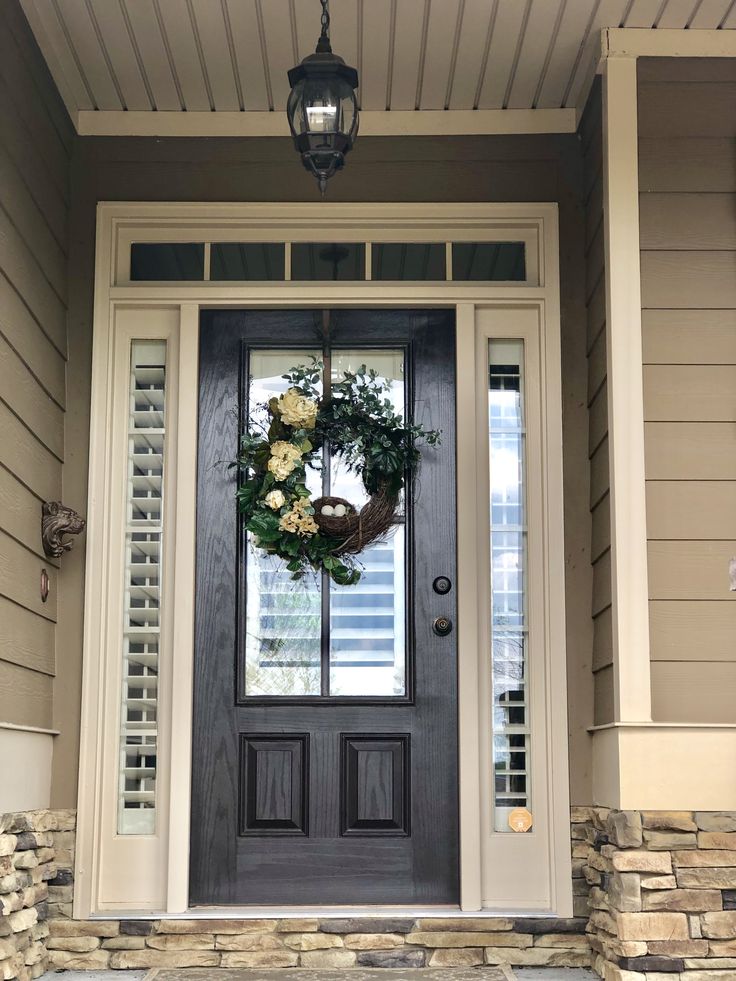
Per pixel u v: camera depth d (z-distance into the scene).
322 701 3.89
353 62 3.83
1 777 3.21
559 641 3.88
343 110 2.94
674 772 3.33
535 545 3.98
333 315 4.13
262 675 3.92
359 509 4.00
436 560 3.98
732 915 3.23
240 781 3.85
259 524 3.91
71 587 3.92
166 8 3.53
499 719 3.93
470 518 3.95
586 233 4.09
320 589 3.98
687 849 3.28
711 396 3.58
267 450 3.96
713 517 3.52
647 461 3.54
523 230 4.15
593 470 3.92
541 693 3.90
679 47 3.70
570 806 3.79
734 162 3.71
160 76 3.91
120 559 3.97
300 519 3.90
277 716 3.89
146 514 4.02
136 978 3.51
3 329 3.27
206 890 3.79
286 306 4.09
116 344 4.09
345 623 3.96
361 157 4.12
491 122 4.14
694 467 3.54
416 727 3.89
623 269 3.62
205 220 4.11
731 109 3.73
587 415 4.02
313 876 3.80
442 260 4.14
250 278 4.12
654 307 3.62
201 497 4.01
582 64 3.86
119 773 3.87
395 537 4.01
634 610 3.45
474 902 3.73
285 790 3.85
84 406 4.02
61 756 3.82
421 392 4.08
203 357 4.09
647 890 3.25
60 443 3.95
